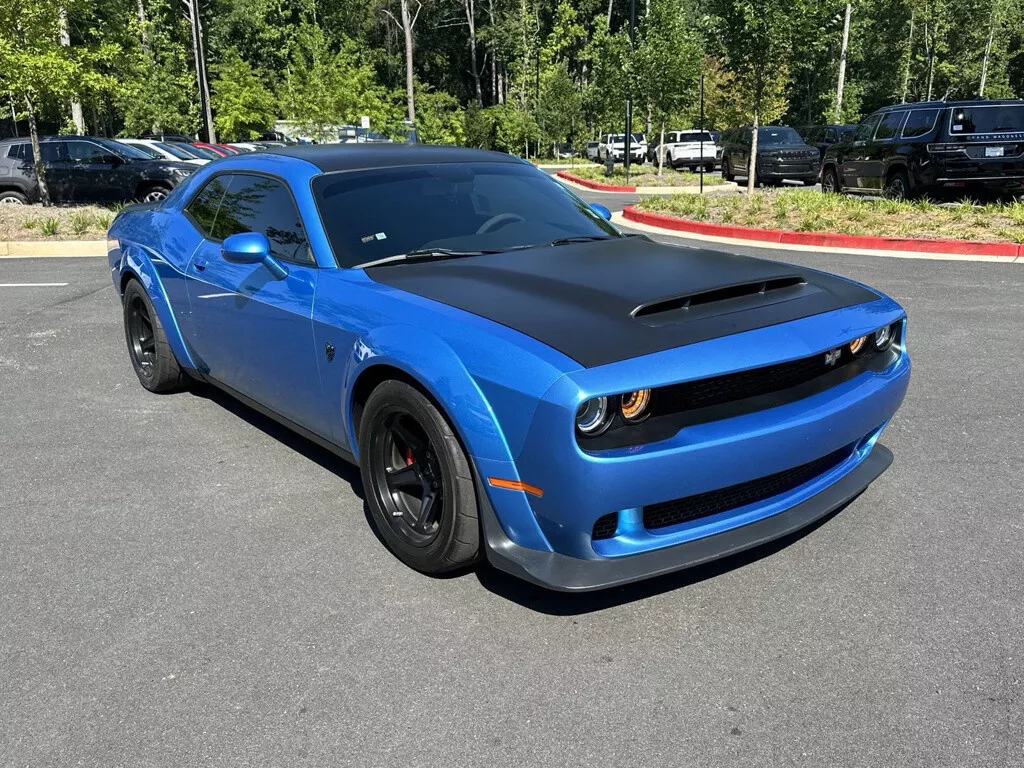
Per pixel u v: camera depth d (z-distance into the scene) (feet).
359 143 14.78
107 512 11.89
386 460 10.17
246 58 169.78
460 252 11.57
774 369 8.94
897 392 10.39
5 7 44.65
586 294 9.45
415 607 9.36
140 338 17.79
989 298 25.03
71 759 7.07
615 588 9.66
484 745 7.14
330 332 10.60
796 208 44.47
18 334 22.68
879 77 180.45
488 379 8.34
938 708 7.47
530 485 8.21
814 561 10.17
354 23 195.00
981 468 12.84
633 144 133.59
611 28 223.30
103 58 50.16
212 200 14.70
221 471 13.32
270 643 8.71
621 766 6.86
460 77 232.53
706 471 8.29
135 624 9.11
